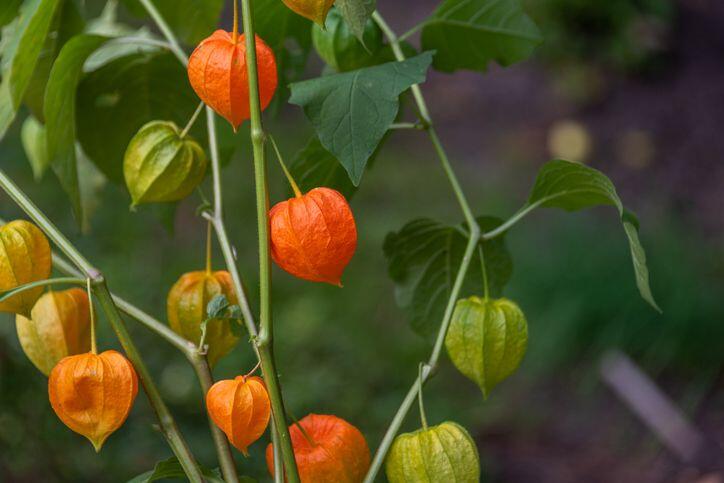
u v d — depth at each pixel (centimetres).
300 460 102
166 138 108
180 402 275
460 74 571
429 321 123
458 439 103
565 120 522
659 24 530
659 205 455
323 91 99
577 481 306
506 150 508
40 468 239
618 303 356
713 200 456
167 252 363
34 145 133
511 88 552
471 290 123
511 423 335
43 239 102
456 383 346
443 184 465
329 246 97
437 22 118
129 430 259
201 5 128
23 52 108
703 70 525
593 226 392
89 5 519
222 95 98
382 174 470
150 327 104
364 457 104
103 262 323
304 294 363
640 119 512
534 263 373
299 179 116
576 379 349
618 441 325
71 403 98
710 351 345
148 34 130
